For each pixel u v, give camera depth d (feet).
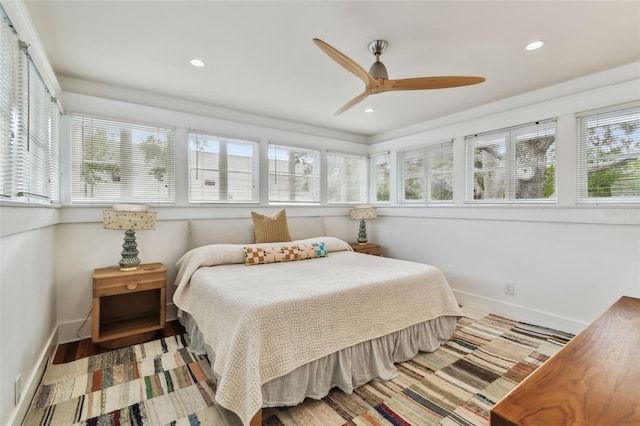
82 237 8.67
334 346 5.91
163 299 8.66
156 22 5.97
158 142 9.91
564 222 8.80
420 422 5.22
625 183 7.90
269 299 5.63
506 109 10.10
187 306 7.86
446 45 6.77
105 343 8.00
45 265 6.93
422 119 12.44
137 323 8.83
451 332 8.43
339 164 14.78
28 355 5.52
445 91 9.44
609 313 3.94
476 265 10.94
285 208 12.68
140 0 5.31
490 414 2.03
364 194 15.66
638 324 3.57
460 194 11.48
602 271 8.16
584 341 3.12
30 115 5.72
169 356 7.50
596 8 5.47
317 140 13.74
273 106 10.91
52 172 7.57
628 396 2.18
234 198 11.51
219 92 9.59
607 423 1.90
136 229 8.28
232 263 9.06
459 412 5.48
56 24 6.01
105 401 5.71
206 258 8.70
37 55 5.96
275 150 12.57
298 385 5.47
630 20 5.82
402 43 6.68
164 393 5.98
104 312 9.02
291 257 9.70
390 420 5.27
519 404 2.08
